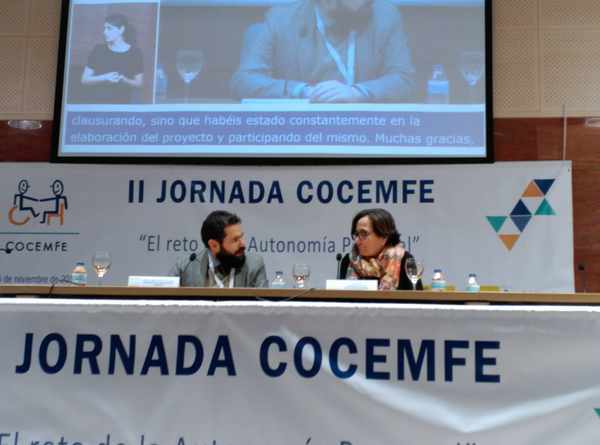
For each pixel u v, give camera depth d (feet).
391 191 17.76
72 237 18.04
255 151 18.03
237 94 18.24
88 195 18.16
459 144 17.81
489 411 7.47
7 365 7.82
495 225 17.54
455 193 17.66
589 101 18.30
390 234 14.85
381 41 18.17
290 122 18.06
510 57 18.57
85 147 18.25
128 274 17.89
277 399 7.63
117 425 7.68
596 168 18.01
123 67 18.44
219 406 7.66
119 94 18.37
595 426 7.38
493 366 7.52
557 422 7.41
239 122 18.13
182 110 18.25
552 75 18.43
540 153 18.19
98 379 7.77
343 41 18.22
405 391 7.55
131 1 18.65
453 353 7.57
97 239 18.02
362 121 17.94
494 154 18.10
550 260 17.40
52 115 18.92
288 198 17.93
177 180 18.13
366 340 7.64
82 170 18.24
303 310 7.73
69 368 7.80
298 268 13.01
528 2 18.72
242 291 8.31
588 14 18.60
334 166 17.93
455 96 17.97
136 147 18.19
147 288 8.39
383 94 18.01
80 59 18.53
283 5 18.45
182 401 7.68
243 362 7.70
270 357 7.70
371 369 7.61
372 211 14.97
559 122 18.26
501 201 17.62
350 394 7.58
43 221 18.13
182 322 7.80
